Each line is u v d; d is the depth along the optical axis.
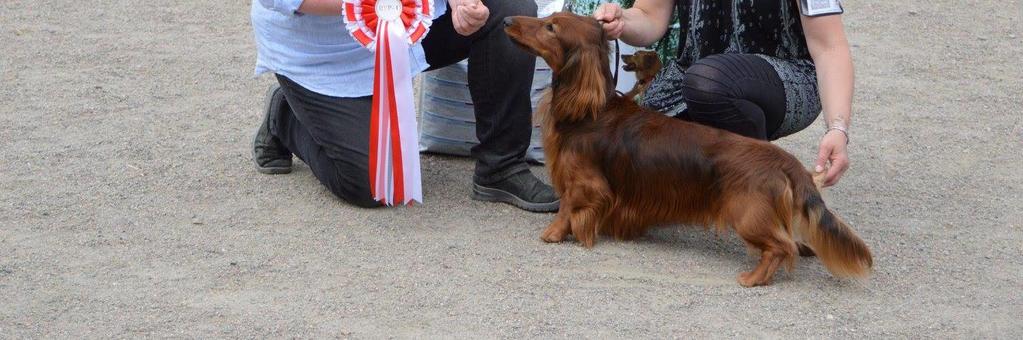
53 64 7.96
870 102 7.46
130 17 9.53
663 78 5.31
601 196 4.75
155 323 4.09
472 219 5.20
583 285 4.47
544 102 4.88
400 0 4.94
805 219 4.34
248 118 6.81
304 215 5.19
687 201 4.60
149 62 8.10
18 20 9.25
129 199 5.34
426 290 4.39
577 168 4.75
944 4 10.34
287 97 5.28
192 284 4.42
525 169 5.36
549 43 4.57
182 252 4.73
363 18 4.90
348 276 4.52
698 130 4.60
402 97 4.96
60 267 4.55
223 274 4.52
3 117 6.66
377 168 5.01
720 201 4.49
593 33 4.61
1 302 4.23
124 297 4.29
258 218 5.14
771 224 4.38
